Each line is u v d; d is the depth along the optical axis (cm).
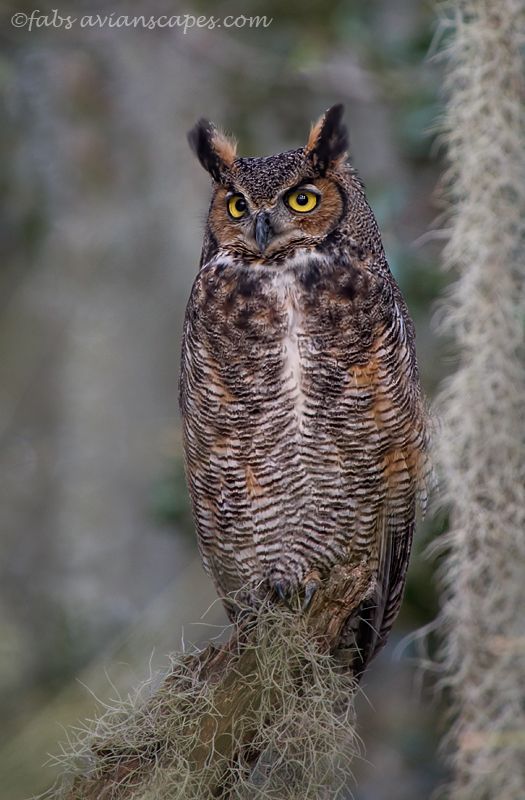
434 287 1230
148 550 1677
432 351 1244
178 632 1313
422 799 1259
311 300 939
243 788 807
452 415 883
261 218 958
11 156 1617
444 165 1280
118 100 1664
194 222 1655
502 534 855
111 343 1797
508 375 884
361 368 934
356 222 974
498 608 845
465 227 907
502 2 918
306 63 1400
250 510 985
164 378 1784
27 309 1783
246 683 830
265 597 952
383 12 1459
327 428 945
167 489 1358
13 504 1709
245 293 950
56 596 1616
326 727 839
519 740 770
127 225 1742
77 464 1733
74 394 1775
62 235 1742
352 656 1003
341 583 903
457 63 999
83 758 821
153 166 1695
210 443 973
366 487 966
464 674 843
